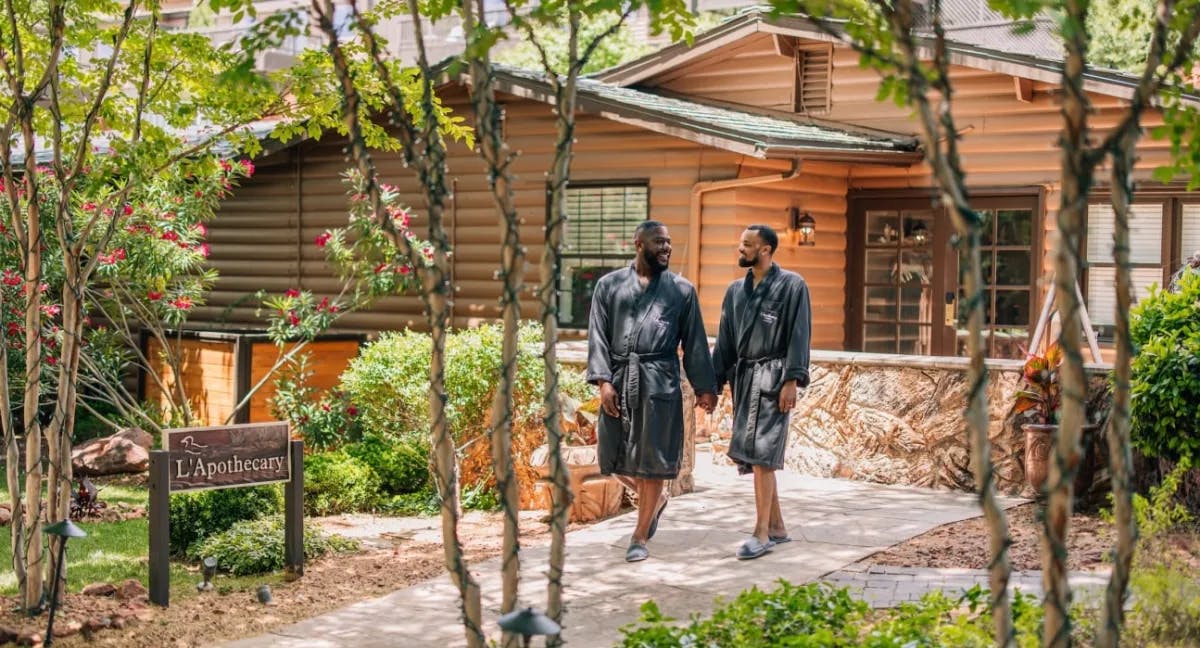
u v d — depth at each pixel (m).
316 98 7.22
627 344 7.11
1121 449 3.14
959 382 8.88
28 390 6.11
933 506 8.28
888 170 13.27
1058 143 3.05
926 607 4.94
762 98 14.05
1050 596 3.03
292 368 11.66
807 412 9.73
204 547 7.41
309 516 8.84
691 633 4.63
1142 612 4.80
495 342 8.99
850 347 13.61
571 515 8.34
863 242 13.54
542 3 3.94
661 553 7.18
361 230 11.02
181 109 6.73
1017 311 12.45
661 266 7.23
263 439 6.89
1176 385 7.18
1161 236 11.74
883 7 3.27
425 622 6.02
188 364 12.11
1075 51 2.99
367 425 9.84
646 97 13.36
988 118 12.48
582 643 5.53
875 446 9.29
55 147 6.26
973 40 14.93
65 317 6.22
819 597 5.04
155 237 10.68
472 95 3.98
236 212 15.16
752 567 6.79
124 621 6.12
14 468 6.16
